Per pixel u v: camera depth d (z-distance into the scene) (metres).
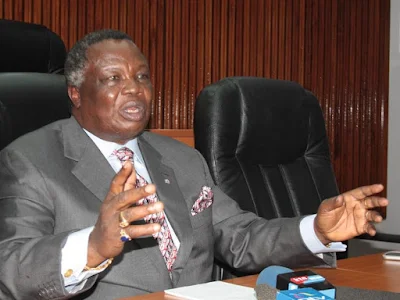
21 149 1.87
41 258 1.54
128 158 2.03
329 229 1.74
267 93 2.55
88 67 1.97
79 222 1.82
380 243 5.29
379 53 5.62
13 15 4.05
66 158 1.90
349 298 1.47
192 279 2.02
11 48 2.37
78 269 1.51
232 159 2.43
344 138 5.51
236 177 2.40
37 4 4.13
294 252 1.94
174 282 1.96
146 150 2.13
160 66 4.62
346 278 1.77
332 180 2.71
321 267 1.94
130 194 1.35
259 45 5.05
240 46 4.96
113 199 1.38
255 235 2.07
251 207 2.41
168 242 1.96
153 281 1.84
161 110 4.64
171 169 2.14
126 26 4.46
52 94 2.22
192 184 2.16
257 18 5.05
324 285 1.39
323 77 5.38
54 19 4.18
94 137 2.02
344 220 1.72
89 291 1.79
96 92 1.96
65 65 2.04
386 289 1.63
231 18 4.92
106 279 1.79
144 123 2.00
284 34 5.17
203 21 4.79
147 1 4.55
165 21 4.64
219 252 2.18
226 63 4.90
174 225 2.01
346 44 5.48
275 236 2.00
